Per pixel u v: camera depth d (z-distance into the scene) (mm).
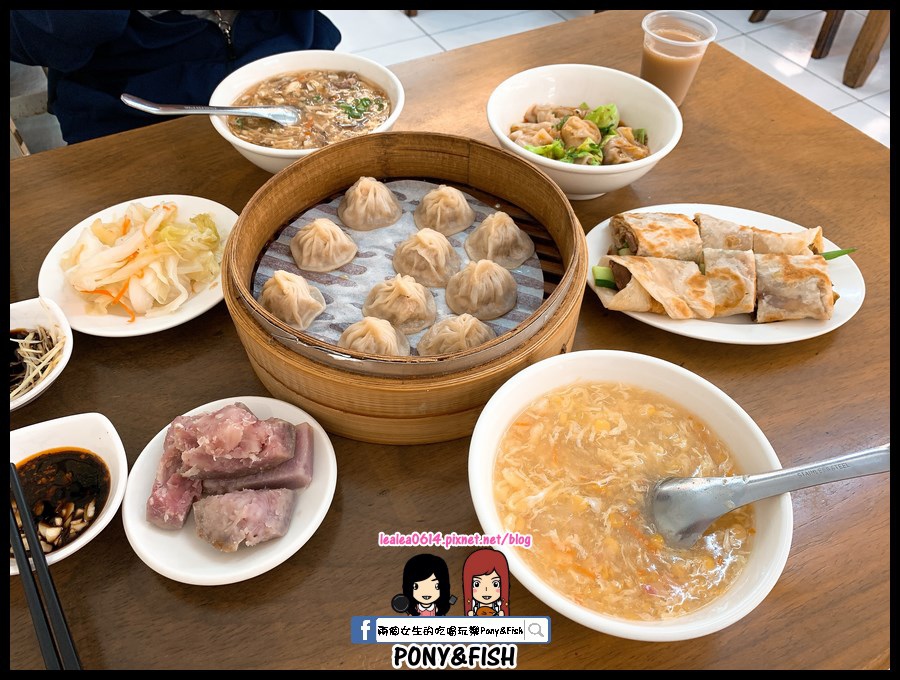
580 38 2455
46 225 1752
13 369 1359
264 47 2559
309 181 1594
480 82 2227
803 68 4305
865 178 1938
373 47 4543
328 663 1048
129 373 1449
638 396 1251
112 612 1095
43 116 3066
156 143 2018
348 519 1222
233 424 1154
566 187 1723
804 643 1064
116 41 2398
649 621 991
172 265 1510
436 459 1319
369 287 1532
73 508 1161
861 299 1560
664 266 1535
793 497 1247
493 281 1454
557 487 1142
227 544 1086
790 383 1449
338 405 1229
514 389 1166
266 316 1174
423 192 1715
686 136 2090
